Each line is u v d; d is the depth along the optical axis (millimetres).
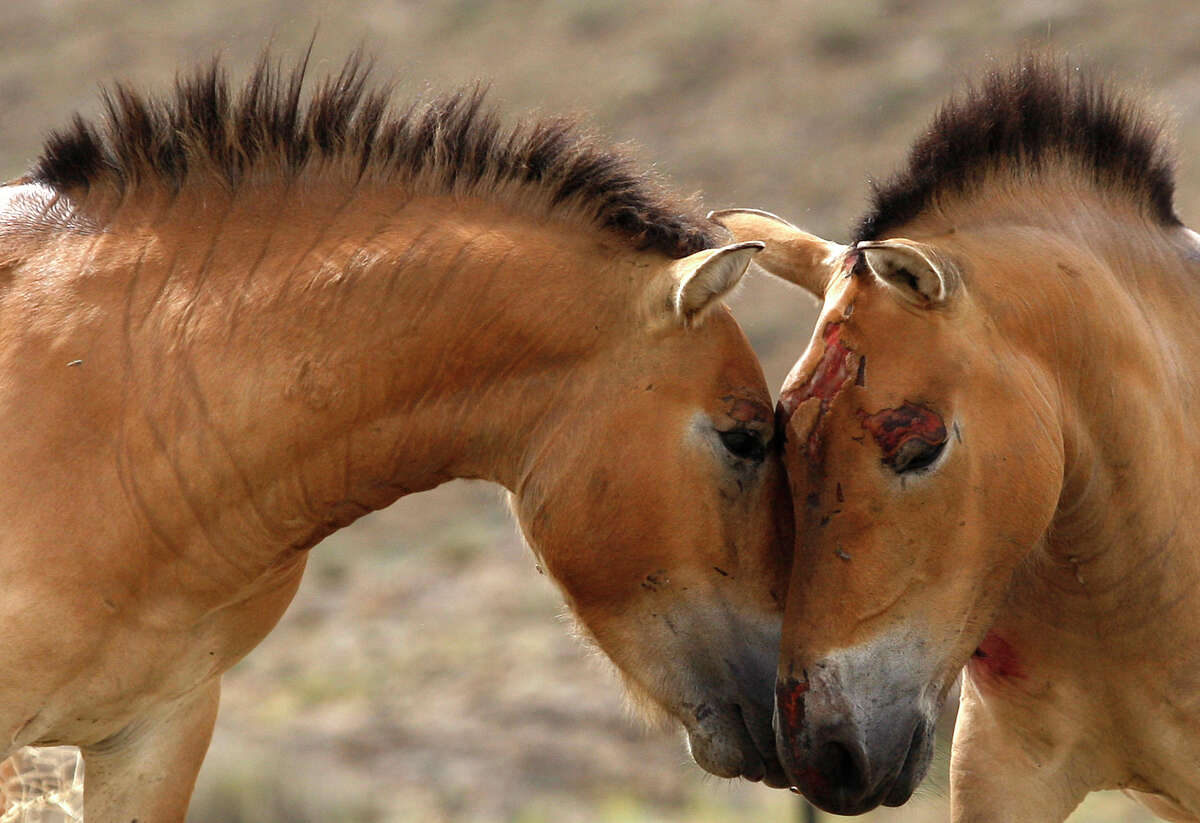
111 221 18484
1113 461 18250
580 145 18703
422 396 18188
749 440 17781
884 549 16766
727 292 17312
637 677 18219
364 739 55094
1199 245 20125
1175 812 20656
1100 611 18656
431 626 67562
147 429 17641
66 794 22906
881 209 18672
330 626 69250
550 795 49875
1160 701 18797
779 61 113875
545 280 18094
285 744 54531
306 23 130000
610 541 17844
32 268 18250
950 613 17016
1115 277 18828
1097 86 19953
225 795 47094
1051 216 18828
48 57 132500
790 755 16984
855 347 17000
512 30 124438
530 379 18125
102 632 17688
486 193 18625
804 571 17000
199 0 137000
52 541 17266
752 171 104000
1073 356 17953
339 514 18672
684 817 47312
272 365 17828
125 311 17906
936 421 16672
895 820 44906
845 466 16812
